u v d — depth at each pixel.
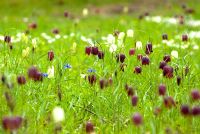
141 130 6.21
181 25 17.27
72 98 7.35
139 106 7.29
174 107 6.89
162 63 7.76
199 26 16.98
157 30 16.45
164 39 11.16
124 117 7.01
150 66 8.31
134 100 6.11
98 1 35.84
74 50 10.16
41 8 34.59
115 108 7.01
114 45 8.70
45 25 19.38
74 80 8.45
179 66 8.40
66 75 8.69
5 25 18.56
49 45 13.07
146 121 6.69
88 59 10.65
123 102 7.33
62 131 6.37
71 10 32.28
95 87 7.82
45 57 10.57
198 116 6.36
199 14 23.67
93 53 8.22
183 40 10.55
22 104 6.72
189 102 6.79
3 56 8.76
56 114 5.43
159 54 10.02
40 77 6.84
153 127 6.05
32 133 6.28
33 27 13.93
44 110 6.84
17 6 34.94
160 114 6.50
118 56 7.95
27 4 35.34
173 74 7.88
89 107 7.24
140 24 18.31
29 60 9.20
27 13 32.75
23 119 6.07
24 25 16.83
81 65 10.28
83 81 8.31
